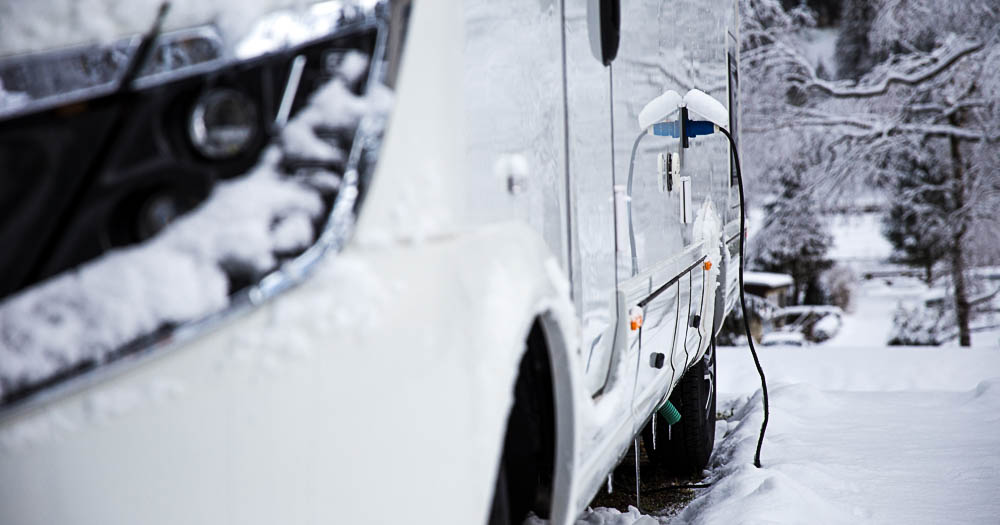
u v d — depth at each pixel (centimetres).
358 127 149
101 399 130
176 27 136
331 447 145
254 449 138
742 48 1762
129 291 130
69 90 130
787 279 1725
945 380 834
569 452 221
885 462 492
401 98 157
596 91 268
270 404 139
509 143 199
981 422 590
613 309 279
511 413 231
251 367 137
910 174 1750
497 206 191
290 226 141
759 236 1800
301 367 141
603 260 270
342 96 148
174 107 135
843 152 1733
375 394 150
